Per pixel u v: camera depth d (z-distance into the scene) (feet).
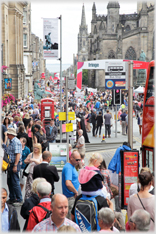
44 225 40.45
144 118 80.53
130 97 79.87
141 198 47.16
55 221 39.93
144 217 37.68
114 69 118.21
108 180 64.80
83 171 51.24
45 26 156.56
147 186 47.44
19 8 435.94
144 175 47.26
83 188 50.37
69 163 61.05
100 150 164.66
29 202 48.19
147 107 79.05
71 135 189.26
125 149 74.69
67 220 41.22
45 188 45.62
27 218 48.03
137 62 191.11
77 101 323.57
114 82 118.93
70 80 98.84
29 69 599.98
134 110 329.72
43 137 107.45
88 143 169.17
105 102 375.66
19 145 77.05
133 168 72.95
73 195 60.75
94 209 48.91
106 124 194.49
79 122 166.30
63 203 39.19
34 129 111.04
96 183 50.08
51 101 194.90
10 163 76.79
